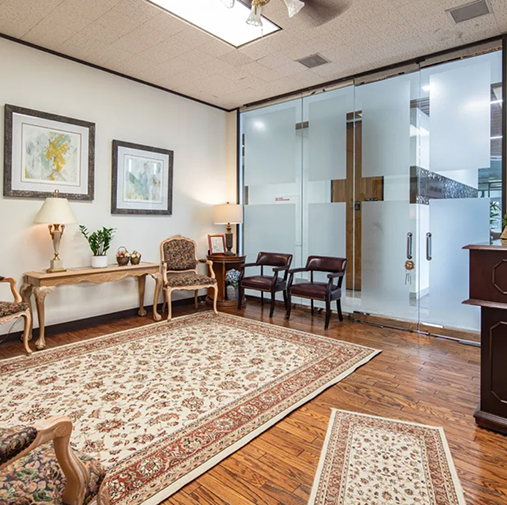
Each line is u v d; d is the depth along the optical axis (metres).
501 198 3.38
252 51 3.65
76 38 3.39
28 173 3.51
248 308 4.93
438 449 1.85
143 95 4.47
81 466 1.00
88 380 2.60
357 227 4.37
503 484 1.61
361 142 4.30
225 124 5.56
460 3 2.83
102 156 4.10
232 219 5.06
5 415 2.12
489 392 2.05
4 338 3.41
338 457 1.79
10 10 2.93
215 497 1.53
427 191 3.83
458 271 3.64
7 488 0.94
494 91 3.39
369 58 3.83
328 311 3.95
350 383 2.62
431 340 3.62
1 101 3.35
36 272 3.49
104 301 4.17
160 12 2.95
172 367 2.85
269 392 2.45
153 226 4.65
